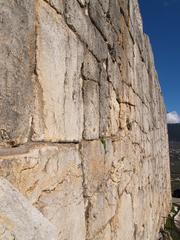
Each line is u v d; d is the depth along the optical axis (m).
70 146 3.11
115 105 5.01
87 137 3.57
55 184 2.69
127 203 5.57
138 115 7.21
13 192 1.83
